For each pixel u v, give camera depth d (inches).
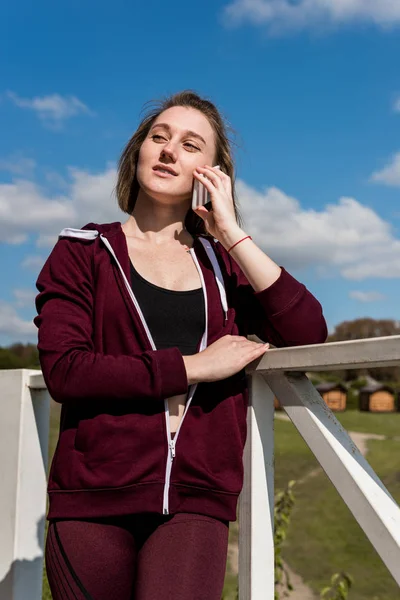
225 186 60.3
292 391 55.1
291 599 266.4
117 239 55.6
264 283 57.4
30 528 78.9
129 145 66.4
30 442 79.7
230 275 62.1
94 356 49.8
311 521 403.5
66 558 48.0
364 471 49.3
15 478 78.4
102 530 48.5
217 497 50.9
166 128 60.6
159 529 49.7
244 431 56.4
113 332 53.1
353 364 47.9
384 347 44.9
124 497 48.4
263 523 60.1
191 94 64.3
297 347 52.7
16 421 79.4
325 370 53.0
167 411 50.8
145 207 61.2
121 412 50.3
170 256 58.4
